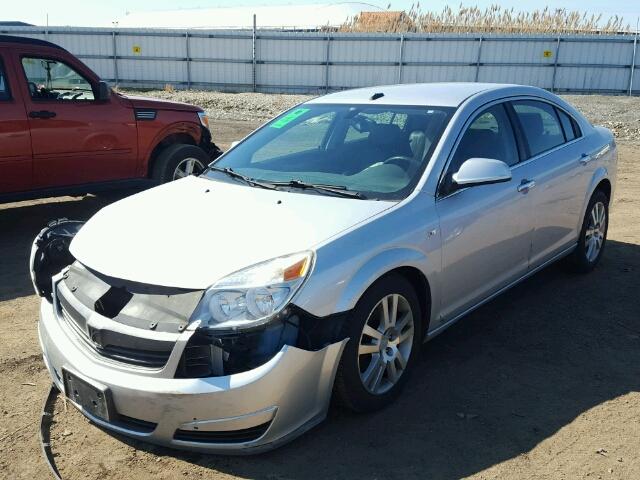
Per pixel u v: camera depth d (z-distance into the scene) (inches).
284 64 1034.7
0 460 123.1
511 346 171.2
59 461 122.8
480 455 124.4
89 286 127.2
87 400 121.5
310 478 117.9
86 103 275.7
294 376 116.4
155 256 124.6
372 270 127.3
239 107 848.3
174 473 119.4
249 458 123.5
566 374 156.2
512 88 190.5
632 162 479.8
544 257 193.9
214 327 113.2
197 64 1056.8
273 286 115.7
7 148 252.4
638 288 213.3
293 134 182.1
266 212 138.3
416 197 144.6
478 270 161.9
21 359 162.6
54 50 267.7
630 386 150.6
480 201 158.4
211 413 112.0
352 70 1021.2
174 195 156.7
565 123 208.8
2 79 252.1
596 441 128.8
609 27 1107.3
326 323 120.5
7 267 232.4
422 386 149.9
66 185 275.3
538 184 180.9
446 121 162.1
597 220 224.8
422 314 149.3
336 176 157.4
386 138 164.4
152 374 114.0
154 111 300.4
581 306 198.1
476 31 1133.1
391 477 118.0
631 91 992.9
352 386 128.9
